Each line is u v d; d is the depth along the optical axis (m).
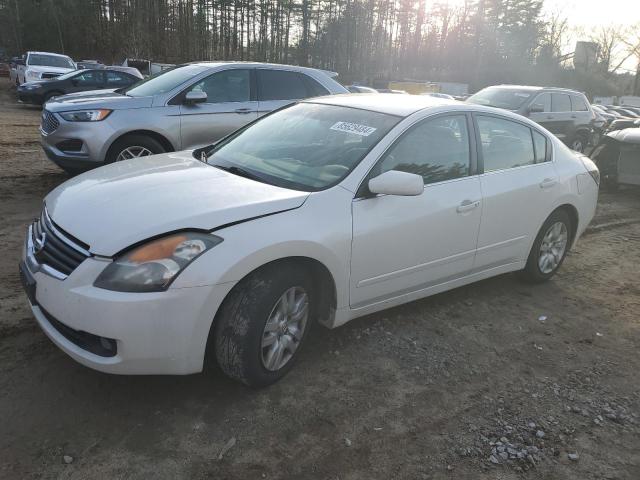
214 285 2.66
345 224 3.20
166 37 56.88
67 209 3.00
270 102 7.57
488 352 3.74
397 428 2.88
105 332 2.56
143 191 3.08
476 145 4.13
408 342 3.75
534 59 72.88
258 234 2.81
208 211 2.82
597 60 74.12
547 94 13.11
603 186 10.18
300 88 7.86
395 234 3.47
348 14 71.00
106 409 2.82
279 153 3.74
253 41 67.81
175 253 2.63
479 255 4.18
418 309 4.29
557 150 4.93
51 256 2.85
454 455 2.72
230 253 2.70
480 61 72.06
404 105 3.98
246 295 2.82
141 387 3.02
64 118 6.57
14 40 56.69
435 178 3.80
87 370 3.13
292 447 2.67
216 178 3.34
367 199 3.36
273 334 2.99
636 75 74.75
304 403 3.01
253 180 3.38
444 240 3.83
